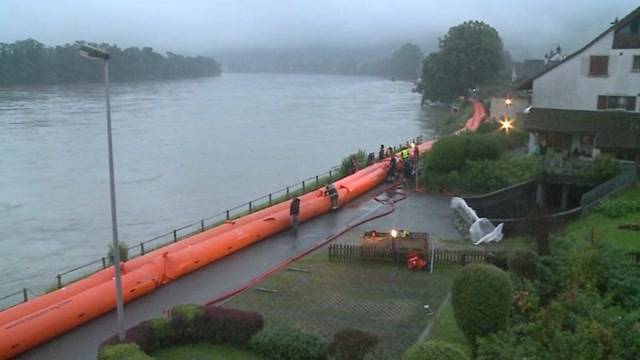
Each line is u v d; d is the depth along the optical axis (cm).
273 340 1883
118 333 1948
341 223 3384
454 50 11225
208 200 5278
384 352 1930
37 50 19250
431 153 4191
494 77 11350
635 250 2469
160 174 6281
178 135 8856
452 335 1916
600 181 3741
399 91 19688
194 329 1988
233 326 1956
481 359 1577
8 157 7038
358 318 2188
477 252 2677
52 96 14662
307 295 2397
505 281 1742
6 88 17088
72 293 2291
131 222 4666
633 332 1631
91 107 12238
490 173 3962
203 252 2708
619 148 3934
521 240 2991
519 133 5309
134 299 2370
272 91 19625
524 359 1502
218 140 8456
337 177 4562
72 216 4828
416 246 2720
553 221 2909
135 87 19750
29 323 2014
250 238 2994
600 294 2025
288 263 2747
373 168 4369
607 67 4316
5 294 3328
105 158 7044
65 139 8231
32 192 5544
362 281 2534
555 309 1705
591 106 4412
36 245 4169
